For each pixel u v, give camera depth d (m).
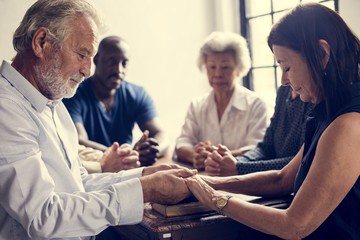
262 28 4.64
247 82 4.79
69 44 1.70
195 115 3.52
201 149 2.91
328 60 1.59
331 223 1.60
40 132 1.72
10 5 3.95
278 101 2.69
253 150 2.76
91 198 1.65
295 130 2.54
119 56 3.63
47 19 1.69
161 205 1.82
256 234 1.87
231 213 1.72
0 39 3.94
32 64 1.73
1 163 1.57
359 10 3.33
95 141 3.72
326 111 1.62
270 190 2.01
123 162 2.76
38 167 1.59
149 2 4.48
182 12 4.63
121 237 2.20
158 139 3.67
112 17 4.36
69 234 1.62
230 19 4.83
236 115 3.36
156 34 4.54
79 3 1.73
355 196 1.56
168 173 1.83
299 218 1.56
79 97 3.64
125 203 1.68
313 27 1.58
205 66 3.42
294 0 4.18
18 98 1.69
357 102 1.56
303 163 1.70
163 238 1.72
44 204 1.57
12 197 1.56
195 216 1.80
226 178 2.04
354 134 1.52
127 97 3.84
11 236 1.66
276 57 1.67
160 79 4.59
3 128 1.59
